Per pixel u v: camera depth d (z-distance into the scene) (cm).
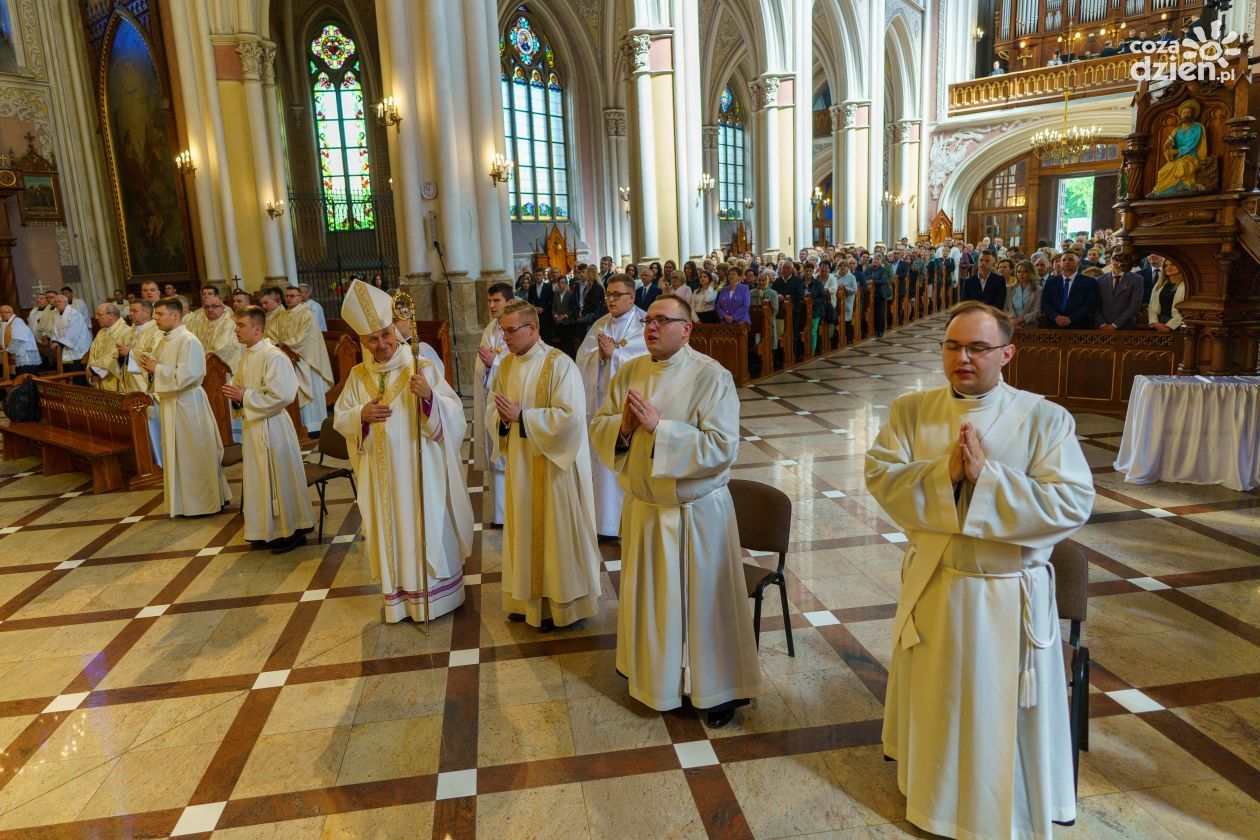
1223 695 335
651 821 278
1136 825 264
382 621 441
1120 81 2348
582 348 568
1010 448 229
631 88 1520
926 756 246
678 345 314
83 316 1288
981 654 232
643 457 308
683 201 1558
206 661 403
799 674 366
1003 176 2672
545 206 2464
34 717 359
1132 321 816
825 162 3312
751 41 2203
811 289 1265
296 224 2159
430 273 1166
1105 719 321
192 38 1587
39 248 1816
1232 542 494
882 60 2416
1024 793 241
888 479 239
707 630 317
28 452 888
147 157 1778
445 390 439
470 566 513
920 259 1852
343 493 686
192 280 1738
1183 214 613
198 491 634
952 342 230
